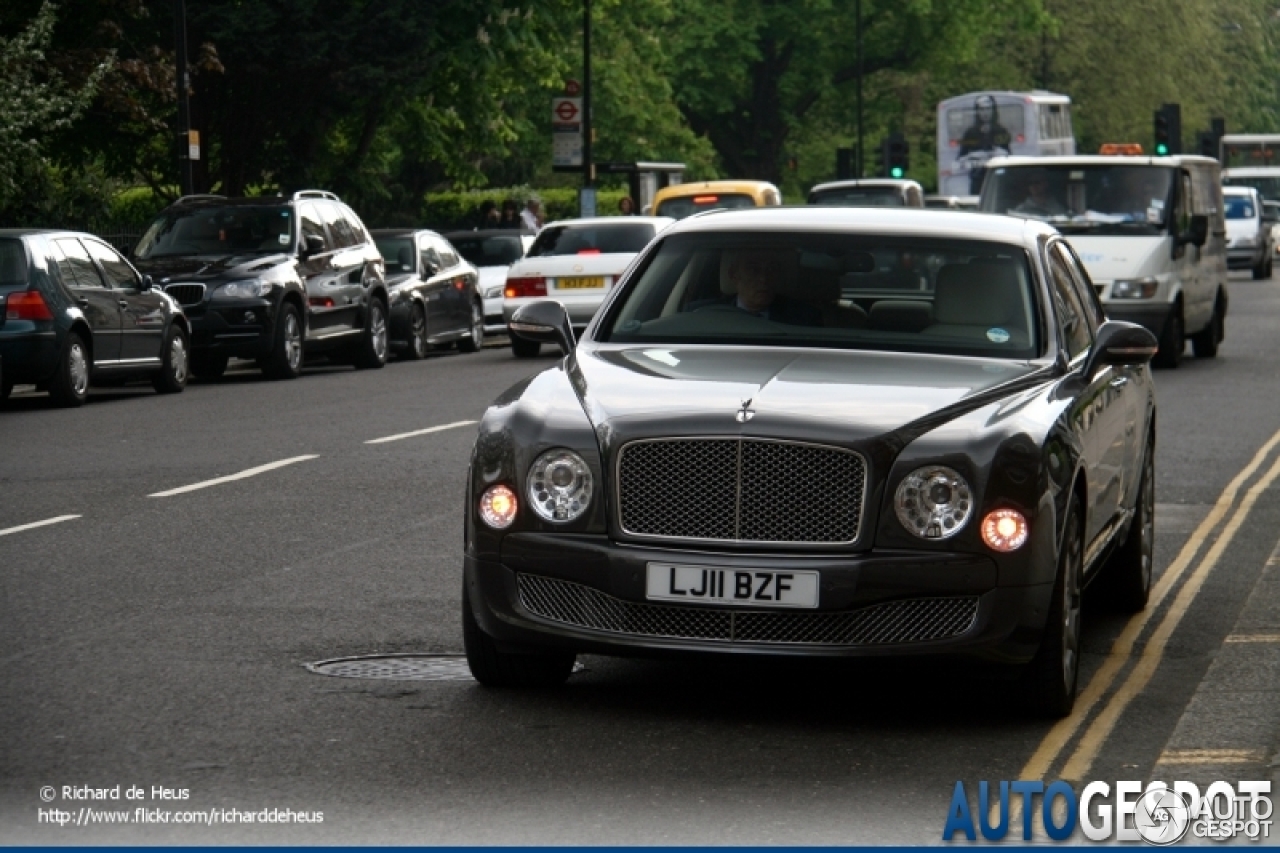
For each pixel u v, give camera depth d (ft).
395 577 92.68
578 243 264.11
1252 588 94.43
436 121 378.73
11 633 79.51
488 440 67.92
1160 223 224.12
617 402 67.21
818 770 60.44
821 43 604.90
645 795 57.16
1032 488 65.21
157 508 115.55
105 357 192.65
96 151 314.55
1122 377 83.82
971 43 623.36
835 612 64.23
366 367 245.65
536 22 354.74
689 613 65.05
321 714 66.33
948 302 76.69
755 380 69.00
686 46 581.53
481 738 63.52
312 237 233.55
